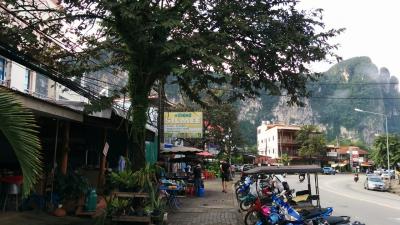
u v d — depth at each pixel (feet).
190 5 39.29
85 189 42.19
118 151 64.44
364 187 135.54
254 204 44.57
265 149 380.99
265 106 522.88
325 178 207.10
